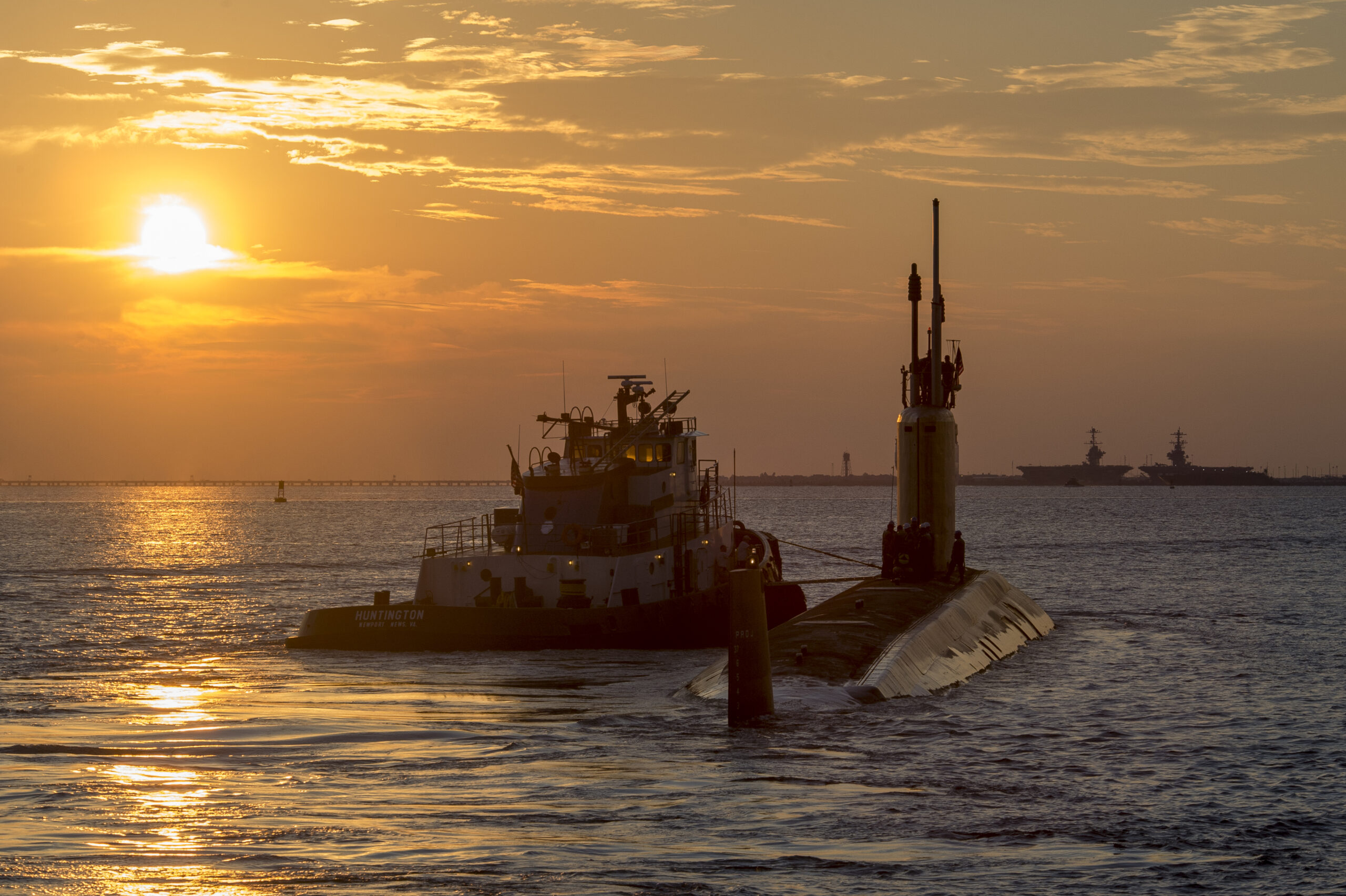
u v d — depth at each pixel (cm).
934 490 7994
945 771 4178
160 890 2969
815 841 3406
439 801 3753
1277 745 4644
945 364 8131
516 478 8069
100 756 4362
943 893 3025
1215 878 3159
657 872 3144
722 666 5891
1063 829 3538
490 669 6594
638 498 7769
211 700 5616
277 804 3709
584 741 4619
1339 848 3394
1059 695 5741
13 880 3027
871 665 5641
